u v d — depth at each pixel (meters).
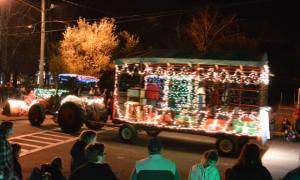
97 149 5.68
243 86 18.83
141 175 6.05
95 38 36.88
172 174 6.09
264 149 18.98
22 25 41.72
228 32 39.91
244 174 6.18
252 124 16.73
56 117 22.88
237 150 16.91
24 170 12.73
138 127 18.77
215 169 7.11
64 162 14.16
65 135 19.98
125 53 38.47
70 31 37.16
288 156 17.78
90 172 5.55
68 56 36.66
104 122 22.28
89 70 36.84
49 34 43.28
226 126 17.06
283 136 24.38
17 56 44.12
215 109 17.53
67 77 26.64
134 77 20.19
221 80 17.72
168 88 18.73
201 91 17.91
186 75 18.41
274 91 41.03
